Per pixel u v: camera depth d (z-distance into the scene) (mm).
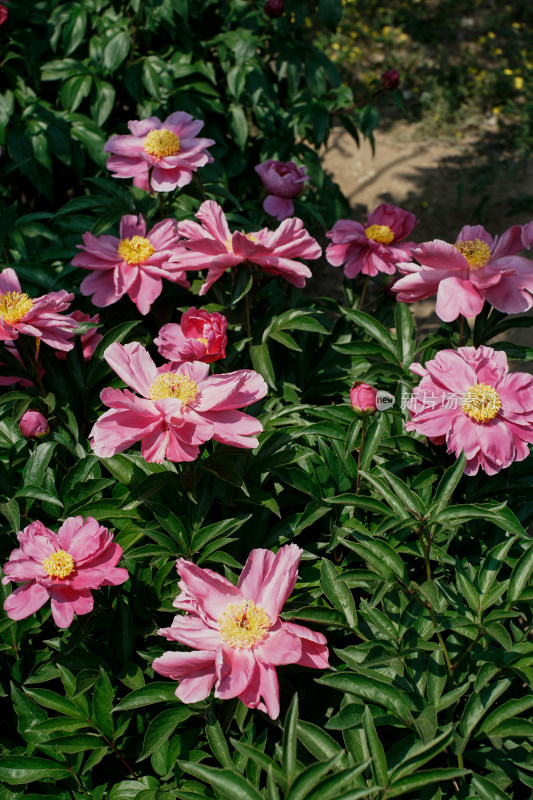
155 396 1222
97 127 1792
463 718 1170
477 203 2719
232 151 1870
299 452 1308
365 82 3262
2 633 1279
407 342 1450
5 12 1660
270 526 1400
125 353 1248
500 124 3057
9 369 1368
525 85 3264
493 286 1345
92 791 1219
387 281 1542
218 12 1991
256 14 1862
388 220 1506
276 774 1089
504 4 3768
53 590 1181
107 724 1208
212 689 1219
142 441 1200
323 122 1843
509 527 1218
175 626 1175
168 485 1308
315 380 1527
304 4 1841
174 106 1802
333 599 1225
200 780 1210
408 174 2854
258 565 1186
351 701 1209
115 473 1317
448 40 3553
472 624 1176
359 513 1333
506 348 1400
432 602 1166
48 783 1230
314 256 1397
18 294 1320
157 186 1462
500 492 1333
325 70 1845
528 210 2672
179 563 1174
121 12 1822
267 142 1845
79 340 1414
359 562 1322
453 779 1187
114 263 1445
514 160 2906
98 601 1260
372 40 3527
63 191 2010
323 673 1255
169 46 1854
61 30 1829
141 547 1241
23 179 1952
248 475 1308
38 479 1296
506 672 1220
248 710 1231
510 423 1267
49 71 1813
